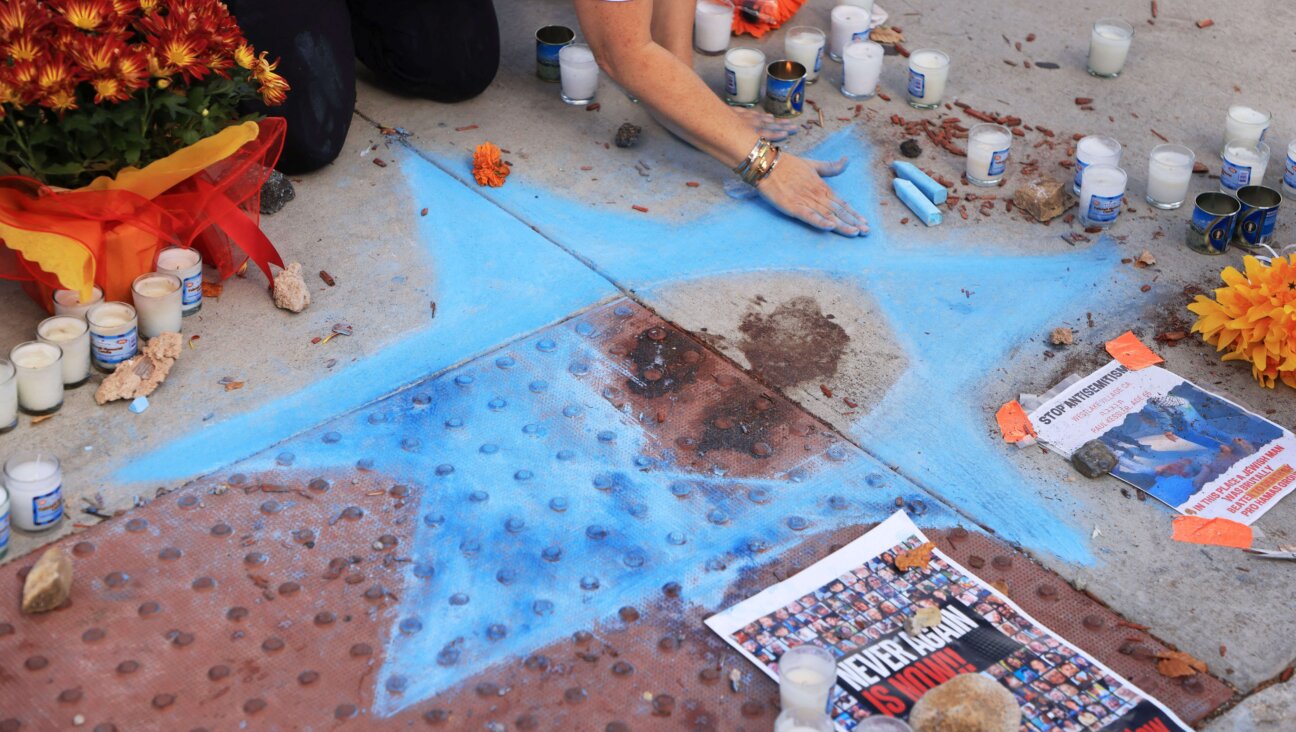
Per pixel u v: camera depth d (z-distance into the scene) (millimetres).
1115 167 3457
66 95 2512
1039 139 3830
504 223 3359
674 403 2789
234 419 2678
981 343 3033
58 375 2623
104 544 2365
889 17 4512
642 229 3373
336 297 3057
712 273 3219
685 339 2980
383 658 2193
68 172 2688
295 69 3262
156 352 2758
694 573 2385
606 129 3807
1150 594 2389
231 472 2543
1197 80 4160
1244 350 2920
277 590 2299
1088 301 3191
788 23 4441
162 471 2535
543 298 3092
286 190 3359
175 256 2941
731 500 2553
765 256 3297
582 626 2270
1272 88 4121
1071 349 3027
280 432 2652
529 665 2191
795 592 2348
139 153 2742
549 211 3422
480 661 2197
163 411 2684
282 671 2158
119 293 2883
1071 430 2771
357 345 2912
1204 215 3314
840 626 2281
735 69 3863
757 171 3379
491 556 2398
